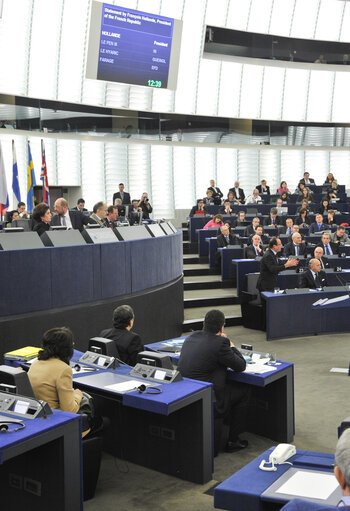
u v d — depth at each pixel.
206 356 5.18
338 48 23.66
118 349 5.51
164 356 4.89
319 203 18.75
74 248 7.16
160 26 17.70
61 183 18.28
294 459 3.30
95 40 16.78
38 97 17.33
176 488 4.59
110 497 4.45
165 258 9.48
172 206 21.34
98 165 19.27
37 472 3.79
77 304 7.23
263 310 10.67
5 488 3.97
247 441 5.54
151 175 20.73
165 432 4.83
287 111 23.94
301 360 8.72
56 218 8.48
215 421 5.19
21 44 16.78
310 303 10.35
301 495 2.86
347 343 9.80
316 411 6.46
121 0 18.73
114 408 5.18
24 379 4.00
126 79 17.52
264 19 22.56
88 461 4.32
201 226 16.05
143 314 8.48
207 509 4.23
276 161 23.75
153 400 4.22
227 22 21.94
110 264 7.76
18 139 16.81
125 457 5.15
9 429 3.49
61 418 3.70
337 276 10.82
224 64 22.38
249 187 23.20
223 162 22.55
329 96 24.59
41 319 6.67
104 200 19.52
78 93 18.45
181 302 10.58
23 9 16.64
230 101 22.77
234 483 3.03
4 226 10.31
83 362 5.35
